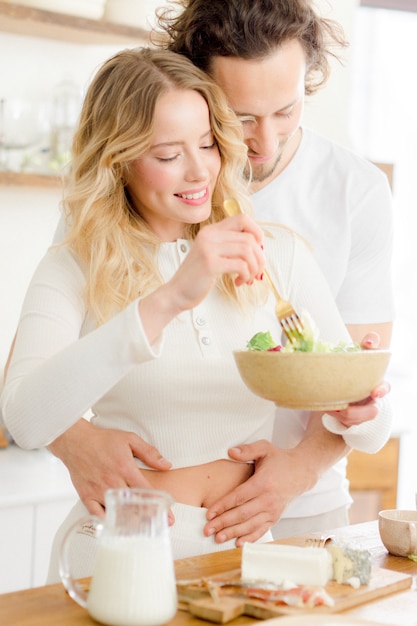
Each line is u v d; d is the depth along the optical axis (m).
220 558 1.78
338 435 2.16
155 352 1.67
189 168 1.95
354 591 1.58
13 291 3.81
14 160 3.64
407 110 4.95
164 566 1.44
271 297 2.13
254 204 2.52
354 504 4.14
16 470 3.37
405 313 4.98
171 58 2.00
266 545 1.66
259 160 2.25
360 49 4.84
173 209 1.97
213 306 2.05
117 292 2.01
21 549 3.06
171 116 1.92
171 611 1.45
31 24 3.52
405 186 4.98
